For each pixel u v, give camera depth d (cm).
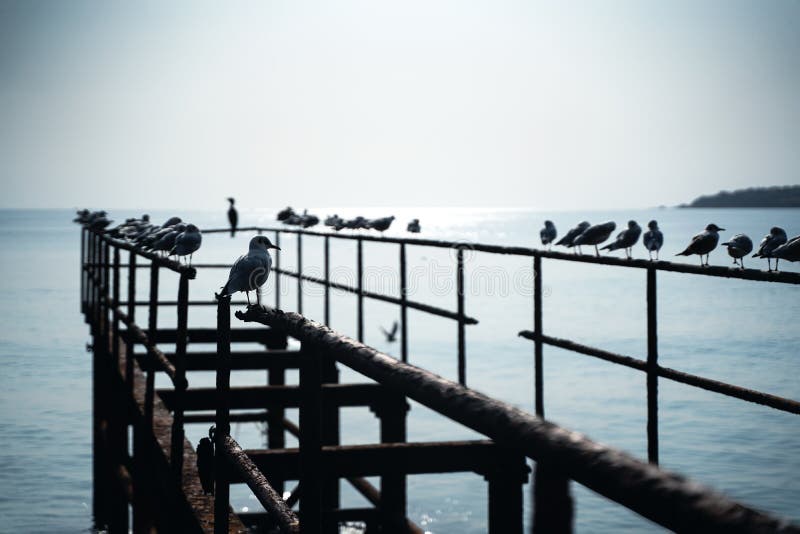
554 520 99
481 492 1850
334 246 13462
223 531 414
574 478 98
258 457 638
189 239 1044
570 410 2369
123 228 1509
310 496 260
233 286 556
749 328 2964
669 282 4988
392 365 176
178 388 611
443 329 4534
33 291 6738
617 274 7369
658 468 89
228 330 420
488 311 5181
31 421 2536
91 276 1870
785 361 2375
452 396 140
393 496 979
